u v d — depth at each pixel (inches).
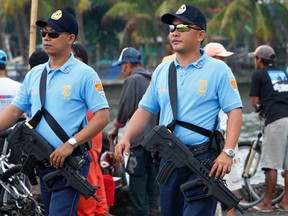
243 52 4318.4
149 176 665.0
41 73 456.4
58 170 447.8
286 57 3949.3
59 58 453.7
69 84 450.3
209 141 430.6
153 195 671.8
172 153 427.5
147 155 655.8
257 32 3789.4
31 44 683.4
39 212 576.4
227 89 430.3
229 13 3693.4
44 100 451.5
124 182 695.7
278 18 3821.4
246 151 726.5
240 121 430.0
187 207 432.1
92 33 4389.8
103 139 692.7
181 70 434.0
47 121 450.6
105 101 454.9
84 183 447.2
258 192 722.8
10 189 581.0
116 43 4463.6
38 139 447.5
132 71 657.0
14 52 4874.5
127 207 687.1
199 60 432.5
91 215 549.0
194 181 426.9
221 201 426.6
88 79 452.1
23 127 450.3
